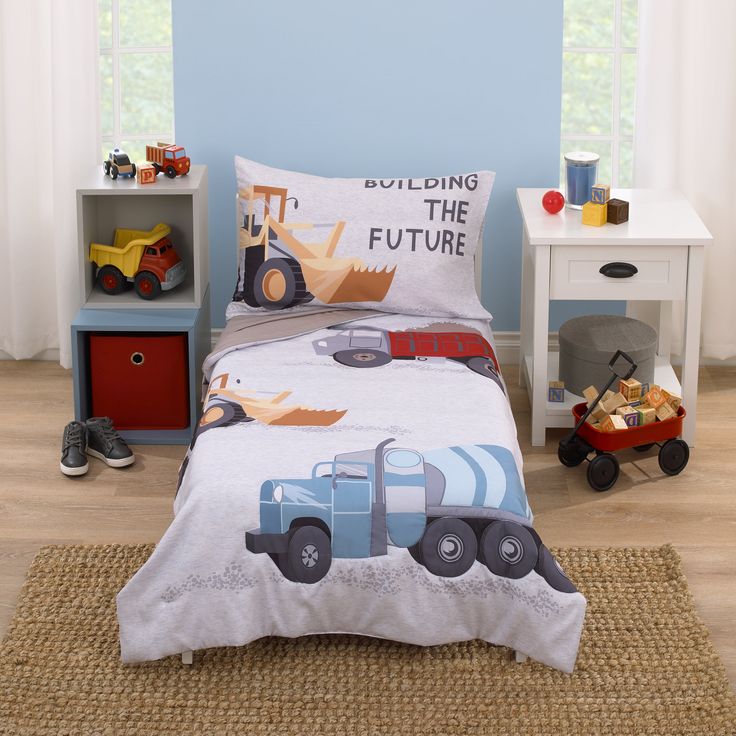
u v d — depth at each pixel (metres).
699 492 3.08
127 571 2.70
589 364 3.28
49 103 3.64
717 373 3.79
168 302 3.40
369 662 2.39
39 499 3.04
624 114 3.82
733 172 3.59
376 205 3.25
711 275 3.69
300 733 2.20
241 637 2.33
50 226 3.77
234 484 2.36
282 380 2.85
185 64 3.58
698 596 2.63
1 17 3.50
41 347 3.89
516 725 2.22
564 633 2.31
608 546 2.83
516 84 3.59
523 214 3.30
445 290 3.22
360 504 2.33
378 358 2.98
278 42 3.56
